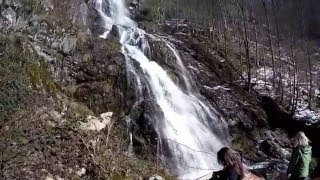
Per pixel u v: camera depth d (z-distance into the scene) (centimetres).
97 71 1395
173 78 1708
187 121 1538
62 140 954
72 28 1500
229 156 528
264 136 1777
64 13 1638
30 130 925
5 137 871
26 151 865
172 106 1566
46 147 905
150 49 1838
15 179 786
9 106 958
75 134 995
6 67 1074
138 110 1371
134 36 1889
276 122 1942
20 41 1173
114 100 1380
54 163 873
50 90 1154
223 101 1838
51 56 1284
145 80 1517
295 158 788
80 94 1311
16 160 830
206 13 2917
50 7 1533
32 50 1195
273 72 2322
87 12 2027
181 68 1889
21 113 960
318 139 1833
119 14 2464
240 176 523
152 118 1358
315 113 2084
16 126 912
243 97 2002
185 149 1382
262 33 3039
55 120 1016
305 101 2223
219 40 2720
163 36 2361
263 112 1950
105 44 1555
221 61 2336
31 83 1102
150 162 1224
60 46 1339
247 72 2378
